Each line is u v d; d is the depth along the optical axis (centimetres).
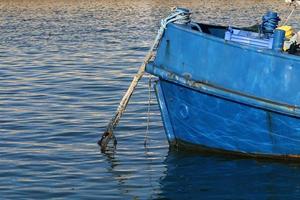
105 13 5488
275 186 1250
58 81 2427
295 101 1292
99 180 1284
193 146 1445
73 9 5888
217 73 1323
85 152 1472
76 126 1708
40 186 1248
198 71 1335
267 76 1298
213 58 1323
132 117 1784
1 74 2619
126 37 3869
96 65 2827
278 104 1298
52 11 5716
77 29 4331
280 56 1284
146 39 3744
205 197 1196
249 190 1227
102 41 3691
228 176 1302
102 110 1902
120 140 1564
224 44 1311
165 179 1285
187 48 1341
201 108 1373
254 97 1309
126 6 6088
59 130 1666
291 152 1363
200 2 6322
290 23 3391
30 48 3441
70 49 3381
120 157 1432
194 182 1271
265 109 1312
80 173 1327
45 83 2389
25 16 5281
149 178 1297
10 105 1986
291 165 1364
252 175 1306
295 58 1275
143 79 2416
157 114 1814
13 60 3022
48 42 3681
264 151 1382
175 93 1388
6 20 4962
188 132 1429
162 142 1541
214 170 1338
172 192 1218
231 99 1322
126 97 1531
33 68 2775
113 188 1239
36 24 4653
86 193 1211
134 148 1499
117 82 2378
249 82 1309
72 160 1414
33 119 1789
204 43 1327
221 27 1548
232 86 1319
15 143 1546
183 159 1406
